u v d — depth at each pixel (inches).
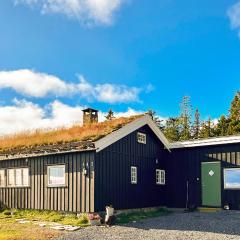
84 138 667.4
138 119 773.3
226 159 793.6
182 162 861.2
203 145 820.0
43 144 724.0
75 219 636.1
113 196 688.4
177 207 853.8
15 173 774.5
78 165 665.0
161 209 833.5
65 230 531.5
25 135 864.3
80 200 653.9
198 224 590.6
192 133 2659.9
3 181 793.6
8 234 494.9
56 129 840.3
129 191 739.4
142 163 796.6
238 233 509.7
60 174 692.1
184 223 603.5
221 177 796.6
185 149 860.0
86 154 657.0
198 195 826.8
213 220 632.4
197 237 482.6
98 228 553.0
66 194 675.4
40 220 631.2
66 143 677.9
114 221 596.7
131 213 729.0
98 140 643.5
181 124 2655.0
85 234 501.4
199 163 834.2
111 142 680.4
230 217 666.2
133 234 503.5
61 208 679.7
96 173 649.0
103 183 664.4
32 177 738.2
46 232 511.8
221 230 533.6
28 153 735.7
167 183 877.2
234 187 776.9
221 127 1809.8
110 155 692.1
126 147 745.6
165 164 883.4
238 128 1705.2
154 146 849.5
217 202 796.6
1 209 773.3
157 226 573.9
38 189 724.0
